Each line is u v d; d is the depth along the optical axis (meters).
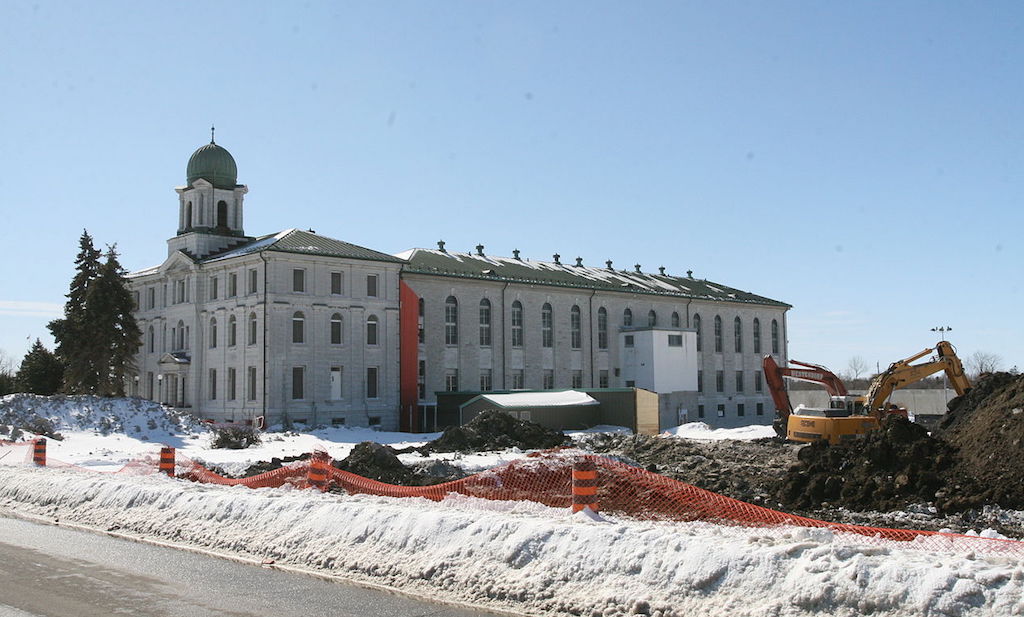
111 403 52.25
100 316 60.06
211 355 63.00
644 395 63.00
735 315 90.81
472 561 12.30
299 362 58.59
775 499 25.50
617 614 10.28
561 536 12.06
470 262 74.19
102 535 17.08
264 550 14.67
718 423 86.81
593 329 77.88
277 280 58.19
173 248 68.88
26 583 12.55
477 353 69.38
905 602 9.15
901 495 22.95
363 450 31.73
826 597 9.52
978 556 10.19
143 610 10.95
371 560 13.22
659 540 11.27
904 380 37.03
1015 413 23.55
